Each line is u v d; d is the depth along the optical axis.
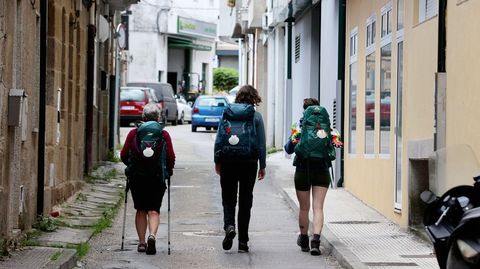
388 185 17.66
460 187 9.60
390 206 17.45
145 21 76.44
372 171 19.20
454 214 9.40
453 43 13.60
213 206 21.05
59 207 18.67
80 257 14.07
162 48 78.25
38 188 16.38
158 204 14.85
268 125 40.56
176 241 16.08
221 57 98.81
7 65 13.29
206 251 15.03
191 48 83.94
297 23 33.16
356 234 15.83
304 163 14.81
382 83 18.39
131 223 18.17
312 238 15.47
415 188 15.77
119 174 27.05
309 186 14.86
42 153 16.45
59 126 18.44
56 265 12.39
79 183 22.27
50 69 17.72
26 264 12.45
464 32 13.07
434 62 14.47
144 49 76.50
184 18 80.06
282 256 14.55
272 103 40.22
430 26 14.77
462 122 13.12
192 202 21.62
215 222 18.56
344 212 18.67
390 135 17.55
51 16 17.72
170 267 13.55
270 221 18.59
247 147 14.70
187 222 18.53
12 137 13.65
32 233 15.31
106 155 31.28
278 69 37.84
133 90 52.94
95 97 26.67
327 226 16.83
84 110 23.91
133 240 16.12
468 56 12.88
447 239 9.09
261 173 14.98
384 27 18.33
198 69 85.94
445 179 10.16
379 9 18.78
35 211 16.23
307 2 28.80
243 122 14.81
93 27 24.80
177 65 83.19
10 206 13.60
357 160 20.98
